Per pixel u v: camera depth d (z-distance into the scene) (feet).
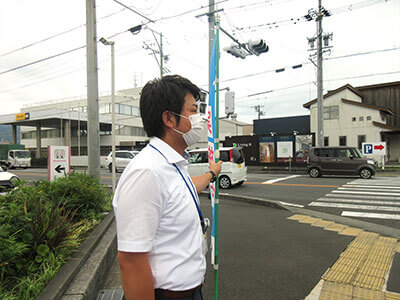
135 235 2.98
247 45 33.06
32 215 9.44
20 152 91.04
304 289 9.12
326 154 45.21
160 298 3.31
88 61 23.38
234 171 33.60
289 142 62.80
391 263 10.96
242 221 18.17
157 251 3.28
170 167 3.48
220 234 15.42
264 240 14.20
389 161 81.46
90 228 12.90
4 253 7.36
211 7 32.17
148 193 3.09
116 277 10.05
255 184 37.58
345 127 76.89
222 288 9.36
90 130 23.15
